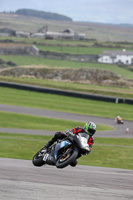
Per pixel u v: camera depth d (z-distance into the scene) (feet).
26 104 604.08
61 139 95.20
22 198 73.10
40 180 96.78
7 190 78.95
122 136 392.88
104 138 360.89
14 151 226.38
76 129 92.53
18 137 311.06
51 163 92.48
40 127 391.04
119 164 209.56
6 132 342.03
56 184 92.43
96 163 201.77
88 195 81.46
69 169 133.08
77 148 90.02
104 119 521.65
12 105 576.61
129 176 127.75
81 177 111.65
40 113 517.55
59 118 483.92
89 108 621.72
